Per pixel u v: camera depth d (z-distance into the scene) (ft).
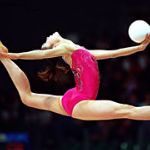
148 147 83.66
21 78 55.83
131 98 93.35
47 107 55.57
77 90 54.03
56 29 100.07
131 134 87.97
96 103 52.13
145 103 90.84
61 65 56.24
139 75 98.12
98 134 87.61
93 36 100.42
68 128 88.58
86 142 85.56
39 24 99.76
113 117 51.55
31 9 99.71
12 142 83.82
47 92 94.43
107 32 101.30
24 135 84.43
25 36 99.40
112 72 97.76
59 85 93.09
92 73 53.42
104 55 55.11
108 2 101.71
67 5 100.63
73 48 53.62
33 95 56.08
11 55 51.44
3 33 99.25
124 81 96.73
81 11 100.99
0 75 97.91
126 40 100.17
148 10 102.01
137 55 99.81
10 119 89.66
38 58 51.60
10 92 96.53
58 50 52.47
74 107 53.16
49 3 100.07
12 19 99.35
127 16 101.91
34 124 88.58
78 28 100.94
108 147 85.30
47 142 86.99
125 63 99.04
